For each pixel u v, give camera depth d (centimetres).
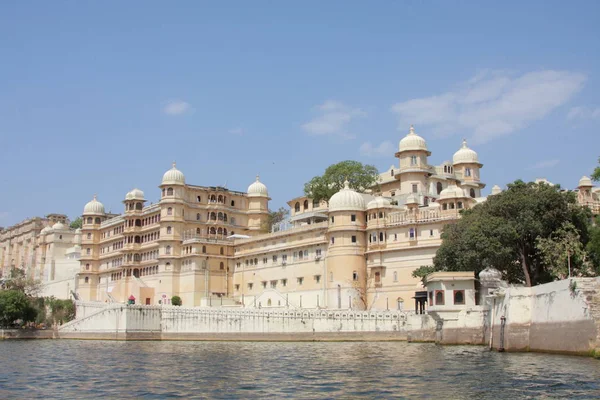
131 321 9562
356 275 10344
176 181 13262
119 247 14788
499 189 11400
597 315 4912
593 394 3478
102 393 3859
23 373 4959
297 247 11356
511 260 7450
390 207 10462
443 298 7200
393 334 8306
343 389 3862
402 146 11812
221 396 3697
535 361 4922
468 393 3609
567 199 7350
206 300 11969
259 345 7888
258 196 14200
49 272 17462
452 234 7969
